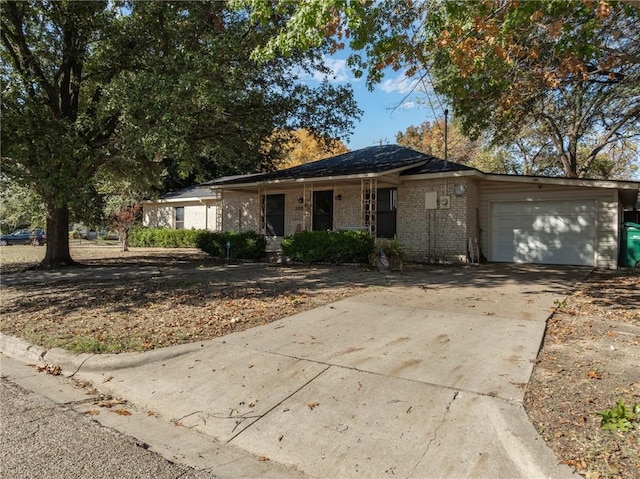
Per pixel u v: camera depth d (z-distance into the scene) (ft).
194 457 10.61
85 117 37.09
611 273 39.27
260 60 20.40
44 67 42.19
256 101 43.62
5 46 41.14
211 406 13.20
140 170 52.29
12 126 31.96
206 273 39.60
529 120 47.65
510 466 9.37
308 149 121.60
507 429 10.32
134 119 34.37
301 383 13.99
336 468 10.00
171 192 90.99
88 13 37.83
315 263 47.60
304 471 10.02
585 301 24.98
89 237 138.41
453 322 20.15
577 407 11.26
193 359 16.60
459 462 9.70
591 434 9.95
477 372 13.91
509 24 18.60
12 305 26.32
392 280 34.19
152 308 24.31
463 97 29.78
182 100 33.65
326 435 11.23
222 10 36.09
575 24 20.77
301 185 57.06
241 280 34.50
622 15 25.16
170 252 68.80
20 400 14.01
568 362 14.56
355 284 31.96
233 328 20.08
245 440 11.40
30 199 62.49
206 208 79.97
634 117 46.03
